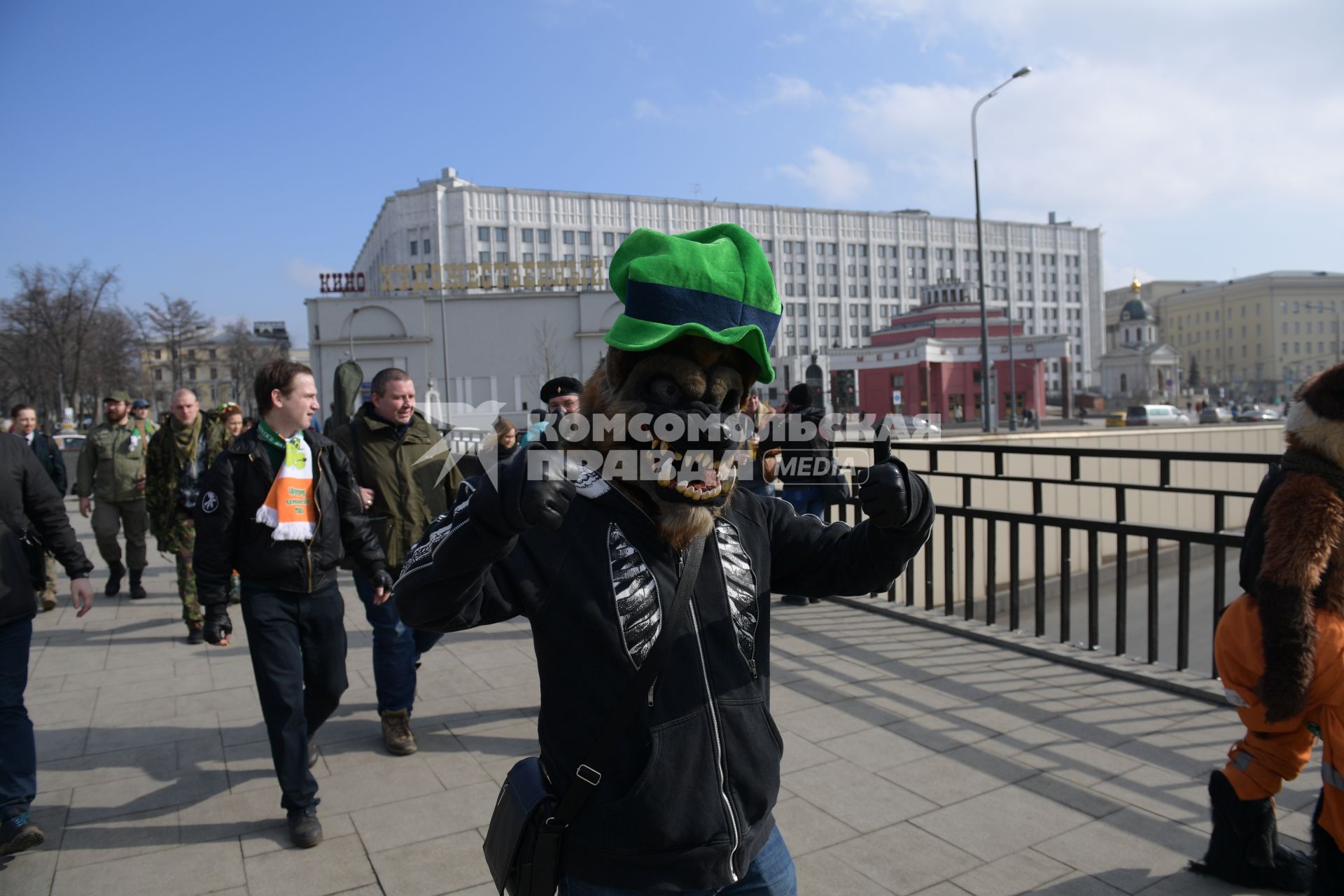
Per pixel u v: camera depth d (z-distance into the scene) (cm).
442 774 371
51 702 470
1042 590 516
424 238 7338
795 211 8594
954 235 9369
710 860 146
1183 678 434
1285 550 237
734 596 160
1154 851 289
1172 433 1168
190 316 4509
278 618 328
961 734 387
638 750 146
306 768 320
